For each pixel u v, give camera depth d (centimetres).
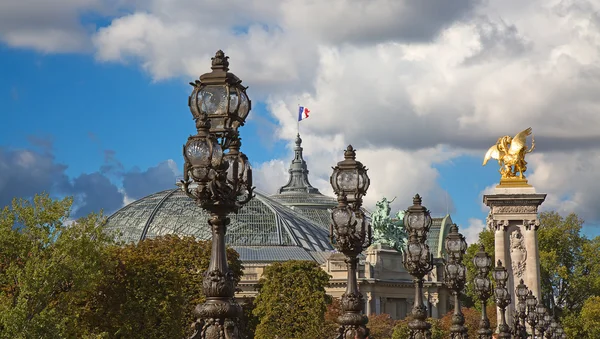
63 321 7738
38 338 7525
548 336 11169
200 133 2530
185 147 2520
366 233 3725
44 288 8038
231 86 2584
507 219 13500
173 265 13012
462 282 5656
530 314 9412
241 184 2672
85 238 8588
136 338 10600
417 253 4797
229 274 2548
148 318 10656
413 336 4778
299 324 15250
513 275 13400
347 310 3678
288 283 15462
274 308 15325
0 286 8469
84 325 10162
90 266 8594
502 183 13600
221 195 2527
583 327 18988
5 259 8469
